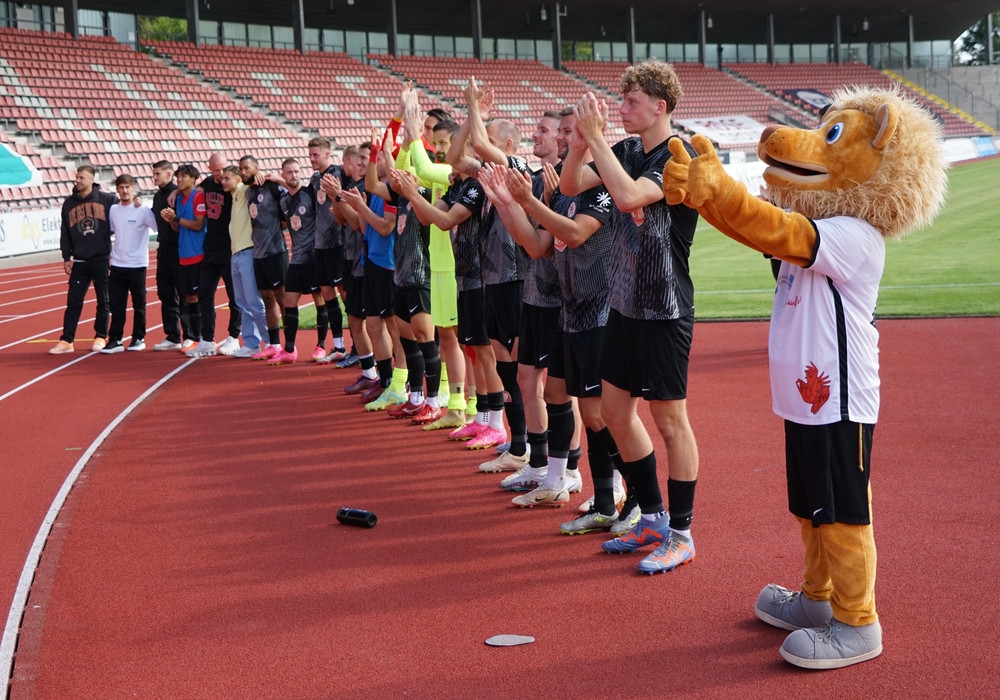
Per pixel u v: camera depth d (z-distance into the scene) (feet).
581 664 10.53
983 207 76.18
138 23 114.73
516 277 18.06
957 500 15.29
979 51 223.30
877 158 10.01
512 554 14.21
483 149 16.17
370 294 24.61
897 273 46.75
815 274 10.21
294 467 19.65
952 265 48.19
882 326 33.35
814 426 10.21
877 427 20.24
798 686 9.87
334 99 112.37
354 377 29.68
